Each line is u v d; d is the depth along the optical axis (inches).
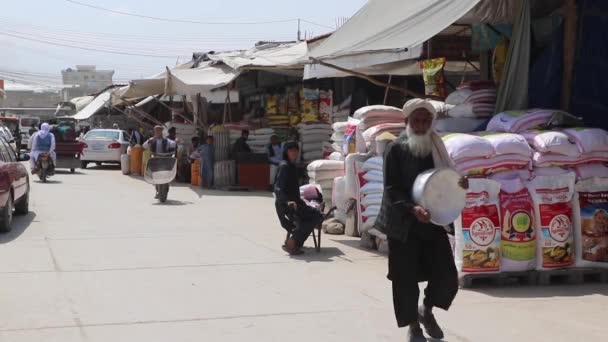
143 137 1045.2
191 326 241.0
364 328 239.8
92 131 1161.4
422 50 479.8
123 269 334.6
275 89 866.1
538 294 284.5
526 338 226.7
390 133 372.5
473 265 290.8
